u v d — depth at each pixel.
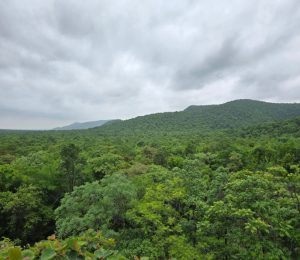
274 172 20.00
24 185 27.12
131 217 16.38
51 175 31.52
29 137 94.88
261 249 12.89
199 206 16.23
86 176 34.09
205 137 94.38
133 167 31.98
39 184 29.69
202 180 20.88
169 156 47.59
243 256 13.05
